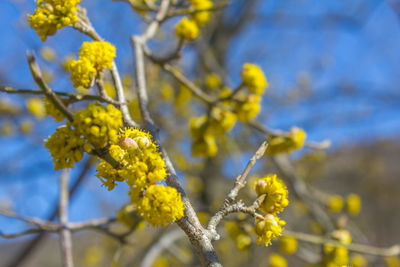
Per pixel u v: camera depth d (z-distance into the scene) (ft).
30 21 4.73
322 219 13.07
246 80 8.38
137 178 3.58
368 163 27.71
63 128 3.54
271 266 9.88
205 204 19.81
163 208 3.48
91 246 26.55
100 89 4.78
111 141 3.57
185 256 14.44
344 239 9.56
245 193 12.87
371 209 30.17
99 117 3.43
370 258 13.53
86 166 12.51
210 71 15.56
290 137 8.86
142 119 5.72
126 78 12.35
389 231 29.30
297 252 11.42
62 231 8.32
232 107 9.18
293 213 19.89
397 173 29.89
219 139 15.07
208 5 9.05
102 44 4.54
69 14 4.78
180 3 9.04
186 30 8.32
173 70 8.71
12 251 20.86
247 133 17.13
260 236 4.38
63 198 9.11
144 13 10.53
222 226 12.39
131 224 8.02
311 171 22.59
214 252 3.73
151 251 13.53
